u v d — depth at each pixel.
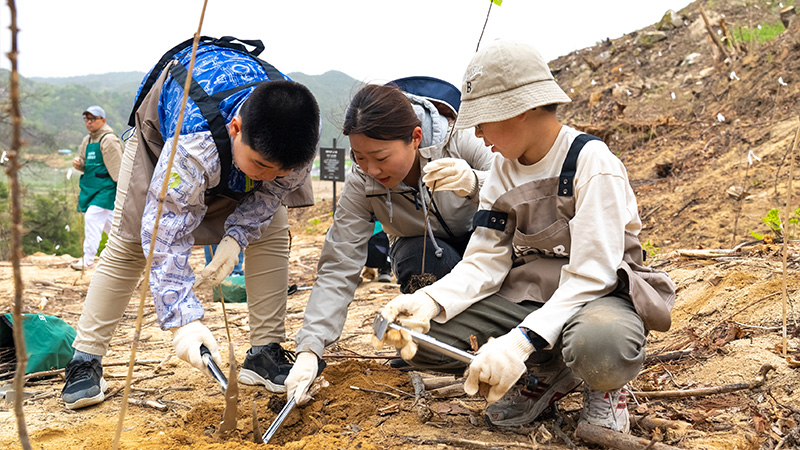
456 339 2.30
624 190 2.12
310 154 2.28
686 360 2.85
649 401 2.49
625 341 1.91
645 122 10.03
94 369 2.80
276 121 2.15
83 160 7.18
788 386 2.39
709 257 4.30
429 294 2.28
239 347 3.79
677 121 9.97
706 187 7.25
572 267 2.08
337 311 2.66
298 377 2.48
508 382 1.95
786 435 2.12
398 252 3.01
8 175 1.21
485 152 2.75
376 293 5.38
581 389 2.48
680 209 7.02
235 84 2.49
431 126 2.75
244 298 5.46
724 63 10.53
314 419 2.47
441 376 2.89
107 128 7.05
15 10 1.11
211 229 2.70
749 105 8.94
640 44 13.78
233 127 2.29
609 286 2.04
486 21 2.46
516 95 2.06
